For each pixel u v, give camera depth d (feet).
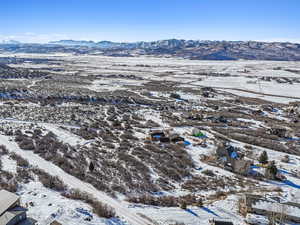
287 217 68.18
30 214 57.93
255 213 70.79
